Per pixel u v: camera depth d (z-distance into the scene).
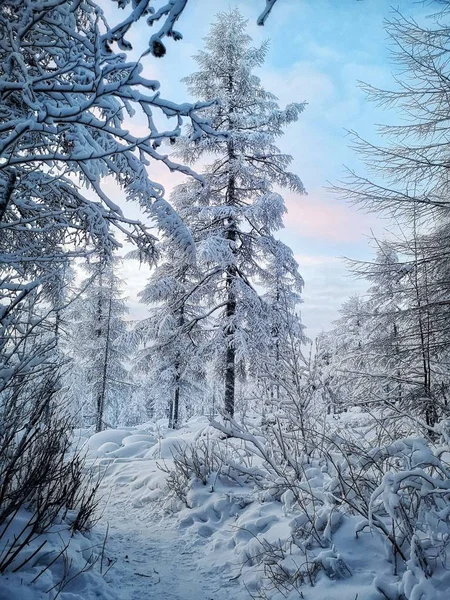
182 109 2.26
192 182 14.55
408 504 3.32
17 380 2.92
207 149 13.75
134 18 1.70
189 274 15.18
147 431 13.14
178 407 16.69
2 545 2.94
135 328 14.85
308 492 3.99
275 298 16.19
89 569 3.12
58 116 1.96
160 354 15.50
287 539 3.63
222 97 13.38
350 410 7.69
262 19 1.51
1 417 2.87
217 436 8.31
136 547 4.13
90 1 3.30
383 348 8.12
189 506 5.04
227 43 14.03
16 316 2.52
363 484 3.78
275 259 13.26
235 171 13.43
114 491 6.25
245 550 3.74
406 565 2.78
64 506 4.05
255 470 5.07
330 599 2.79
